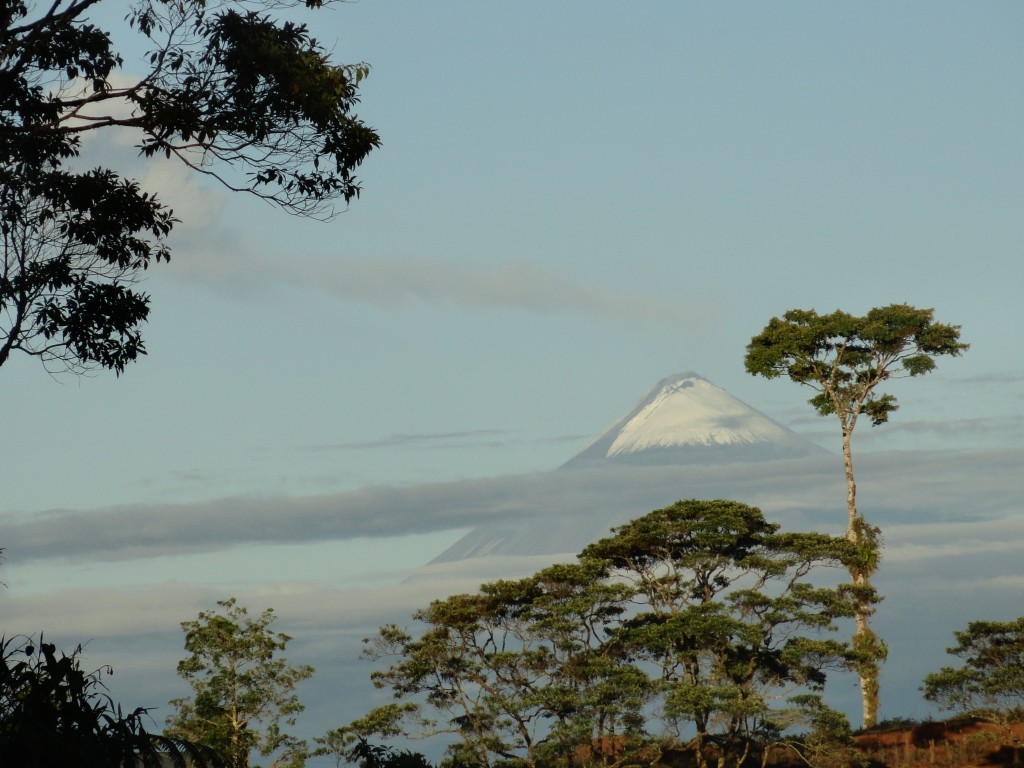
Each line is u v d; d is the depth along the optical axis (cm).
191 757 1670
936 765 7856
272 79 3412
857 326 9338
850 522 9031
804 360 9475
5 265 3403
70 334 3519
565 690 7762
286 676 7419
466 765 7769
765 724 7988
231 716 7238
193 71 3431
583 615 8419
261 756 7350
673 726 7919
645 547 8788
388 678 8181
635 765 8050
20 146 3344
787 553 8781
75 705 1611
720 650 8175
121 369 3597
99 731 1602
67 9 3266
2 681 1609
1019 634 7675
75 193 3419
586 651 8356
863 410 9406
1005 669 7612
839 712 7738
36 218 3456
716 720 7775
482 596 8544
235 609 7544
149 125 3425
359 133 3522
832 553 8569
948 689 7850
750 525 8881
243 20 3378
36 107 3462
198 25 3409
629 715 7819
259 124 3431
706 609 8162
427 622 8488
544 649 8188
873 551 8788
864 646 8488
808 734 7912
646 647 8306
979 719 8469
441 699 8112
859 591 8506
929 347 9388
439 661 8119
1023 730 8025
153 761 1603
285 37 3469
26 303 3431
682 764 8394
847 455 9294
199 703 7169
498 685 8125
